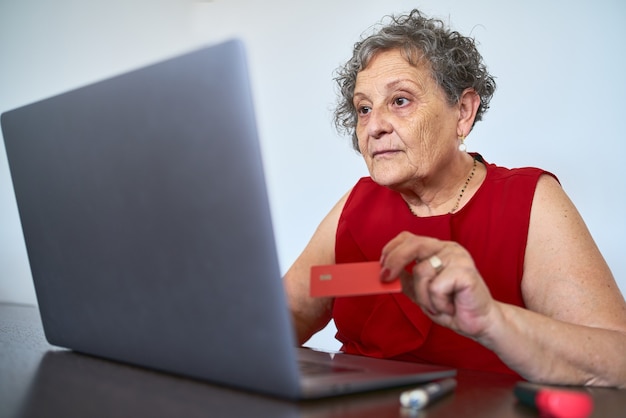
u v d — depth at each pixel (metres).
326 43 3.36
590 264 1.18
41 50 4.66
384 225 1.46
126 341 0.87
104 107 0.78
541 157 2.66
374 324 1.37
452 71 1.36
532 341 0.90
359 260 1.49
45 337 1.16
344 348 1.52
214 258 0.70
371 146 1.39
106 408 0.67
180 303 0.75
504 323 0.88
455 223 1.35
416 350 1.32
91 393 0.74
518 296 1.28
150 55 4.12
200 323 0.74
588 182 2.55
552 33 2.61
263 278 0.66
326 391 0.70
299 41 3.46
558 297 1.18
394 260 0.83
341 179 3.33
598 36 2.51
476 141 2.81
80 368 0.89
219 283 0.70
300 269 1.57
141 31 4.15
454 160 1.43
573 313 1.15
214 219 0.68
